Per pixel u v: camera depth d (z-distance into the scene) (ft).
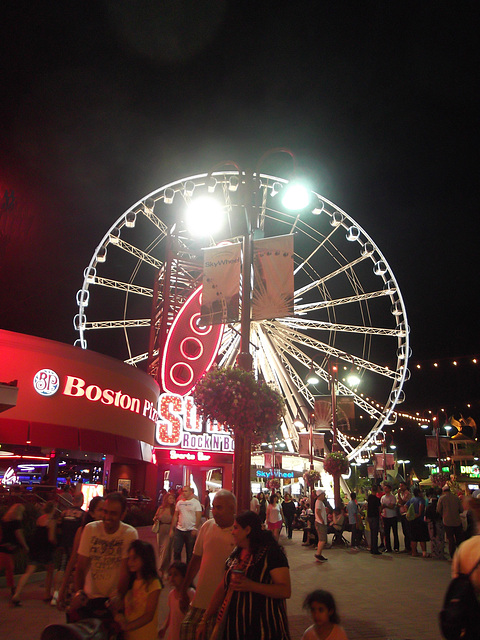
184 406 108.99
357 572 45.27
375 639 25.13
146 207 119.65
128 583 17.31
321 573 44.60
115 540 18.58
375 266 121.80
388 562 51.96
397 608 31.78
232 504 18.20
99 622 16.25
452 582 14.93
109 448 82.74
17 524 34.58
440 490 68.13
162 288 130.21
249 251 36.19
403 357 119.44
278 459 117.50
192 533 39.88
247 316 34.71
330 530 65.67
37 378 75.72
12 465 102.01
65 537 33.22
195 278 125.90
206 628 15.51
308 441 100.89
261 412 33.35
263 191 118.32
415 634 26.13
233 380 33.42
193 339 113.19
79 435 78.43
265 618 14.20
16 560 40.16
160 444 104.88
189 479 123.75
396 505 62.34
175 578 20.33
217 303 36.83
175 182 120.57
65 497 61.26
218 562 17.61
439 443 121.49
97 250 117.29
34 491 64.18
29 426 73.10
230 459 109.70
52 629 15.42
